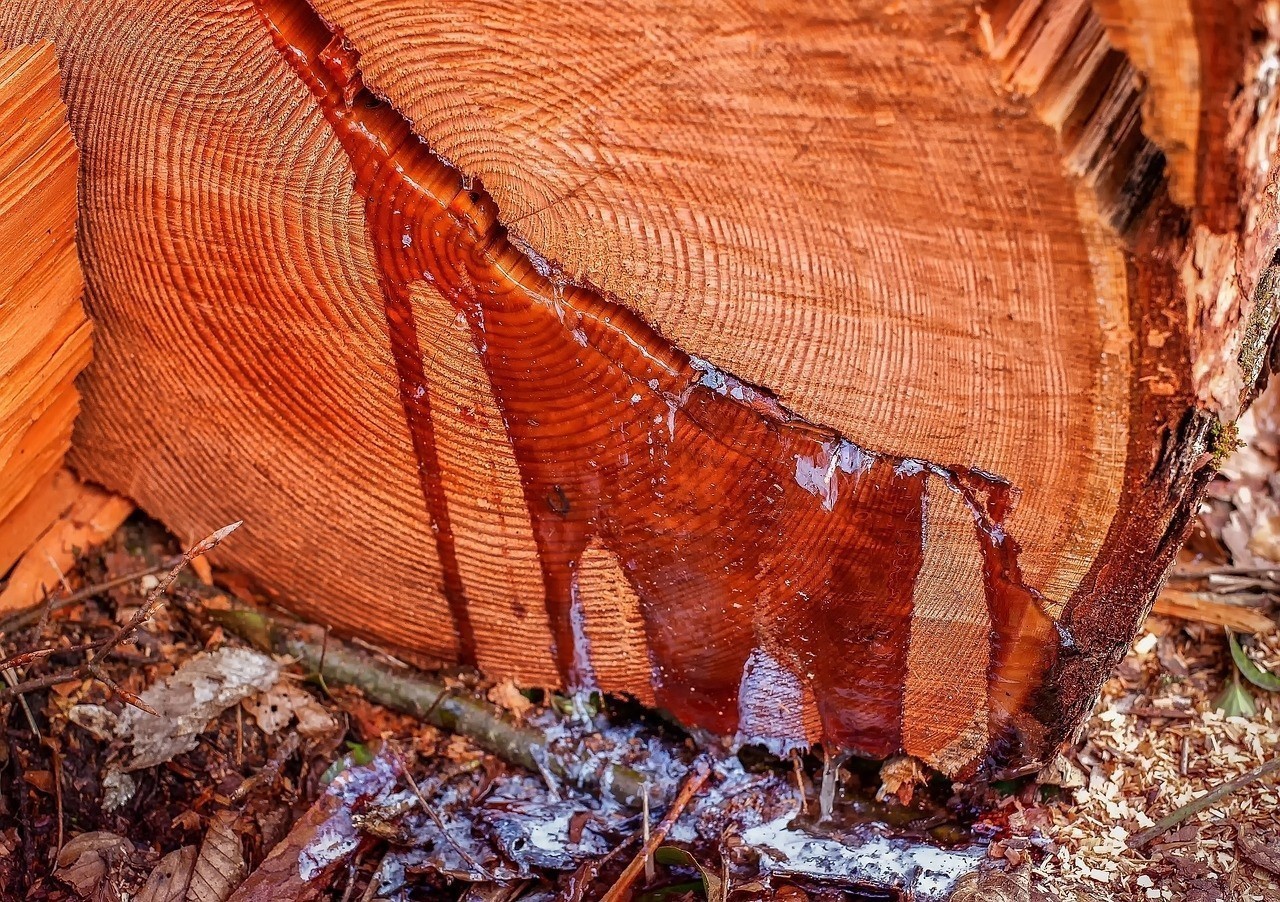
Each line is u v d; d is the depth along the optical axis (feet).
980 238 3.41
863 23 3.27
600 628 4.03
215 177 3.67
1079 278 3.41
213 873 3.89
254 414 3.96
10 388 3.81
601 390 3.70
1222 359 3.51
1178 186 3.31
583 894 3.87
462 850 3.91
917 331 3.51
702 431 3.69
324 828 3.94
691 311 3.59
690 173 3.47
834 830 3.98
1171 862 3.88
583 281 3.60
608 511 3.85
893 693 3.91
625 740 4.13
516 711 4.15
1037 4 3.22
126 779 3.97
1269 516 4.38
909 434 3.61
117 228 3.79
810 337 3.56
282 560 4.17
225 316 3.84
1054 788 4.00
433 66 3.48
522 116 3.49
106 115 3.67
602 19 3.37
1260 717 4.12
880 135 3.36
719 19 3.33
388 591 4.13
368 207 3.63
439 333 3.72
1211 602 4.29
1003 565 3.71
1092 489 3.60
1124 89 3.26
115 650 4.09
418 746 4.12
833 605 3.83
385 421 3.87
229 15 3.52
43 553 4.17
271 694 4.11
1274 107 3.28
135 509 4.30
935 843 3.94
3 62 3.54
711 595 3.89
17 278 3.72
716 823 4.00
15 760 3.94
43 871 3.86
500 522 3.94
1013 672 3.82
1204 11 3.18
